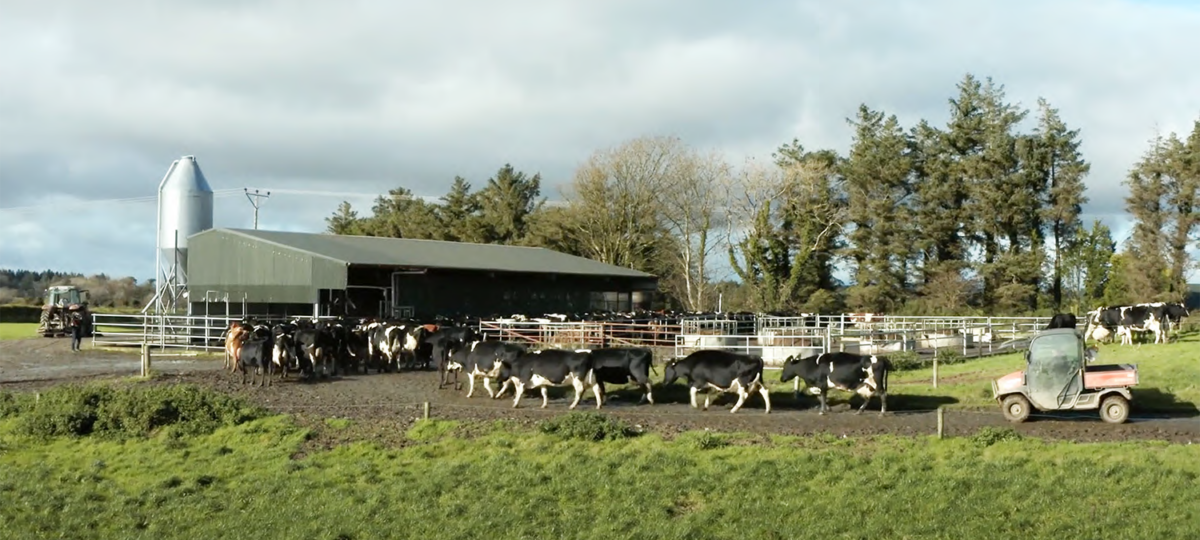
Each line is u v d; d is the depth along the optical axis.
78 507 16.16
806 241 68.00
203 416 21.22
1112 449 16.83
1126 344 34.66
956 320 49.78
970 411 22.31
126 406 21.23
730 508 14.72
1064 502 14.16
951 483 15.01
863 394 22.11
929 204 67.94
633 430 19.33
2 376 31.61
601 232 71.44
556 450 18.09
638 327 40.25
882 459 16.41
